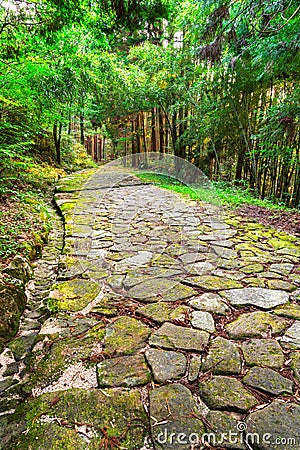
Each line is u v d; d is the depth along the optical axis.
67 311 1.68
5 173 3.38
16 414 1.02
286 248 2.77
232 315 1.59
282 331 1.43
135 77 7.81
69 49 4.60
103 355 1.28
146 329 1.47
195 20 4.99
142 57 8.02
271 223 3.65
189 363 1.21
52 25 2.70
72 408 1.01
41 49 3.78
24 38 2.89
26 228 2.94
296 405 1.00
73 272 2.24
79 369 1.21
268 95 5.01
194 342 1.35
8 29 2.69
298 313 1.59
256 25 3.32
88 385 1.12
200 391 1.06
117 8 2.71
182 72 6.89
